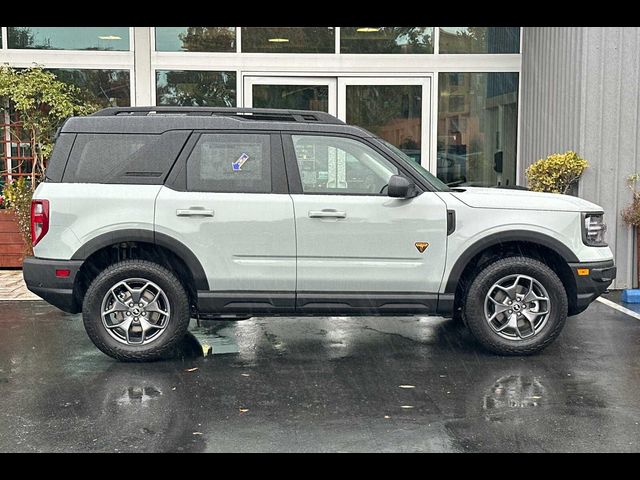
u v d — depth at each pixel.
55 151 6.29
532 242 6.38
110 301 6.26
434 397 5.41
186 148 6.29
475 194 6.49
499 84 11.91
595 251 6.48
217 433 4.71
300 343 7.01
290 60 11.69
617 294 9.38
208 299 6.26
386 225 6.26
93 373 6.00
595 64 9.31
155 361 6.36
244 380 5.82
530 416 5.02
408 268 6.30
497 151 12.02
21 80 10.83
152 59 11.55
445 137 11.95
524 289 6.48
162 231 6.17
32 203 6.29
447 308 6.37
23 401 5.31
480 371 6.07
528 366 6.21
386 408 5.18
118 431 4.74
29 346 6.85
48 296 6.20
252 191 6.28
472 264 6.56
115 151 6.29
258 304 6.29
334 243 6.25
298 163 6.34
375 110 11.89
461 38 11.81
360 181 6.38
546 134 10.65
